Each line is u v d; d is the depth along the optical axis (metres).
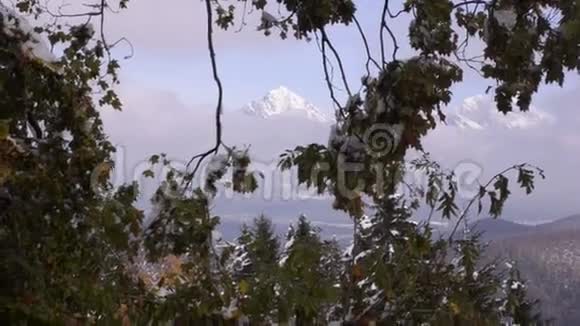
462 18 4.67
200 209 5.09
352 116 4.43
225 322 5.18
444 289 7.32
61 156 5.87
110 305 5.35
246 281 4.62
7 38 5.55
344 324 7.53
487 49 4.46
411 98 4.31
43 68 5.77
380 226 5.55
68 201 5.73
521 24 4.37
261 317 4.65
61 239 5.63
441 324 7.40
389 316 7.59
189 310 5.16
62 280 5.53
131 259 5.34
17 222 5.65
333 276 4.89
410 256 5.54
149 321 5.32
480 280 8.33
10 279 5.34
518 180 5.41
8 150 5.39
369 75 4.45
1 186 5.66
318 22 4.62
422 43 4.49
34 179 5.66
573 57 4.27
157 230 5.14
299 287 4.49
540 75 4.51
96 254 5.57
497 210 5.43
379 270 5.38
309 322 4.72
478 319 7.89
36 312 5.13
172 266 5.28
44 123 6.19
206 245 5.10
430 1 4.44
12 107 5.65
